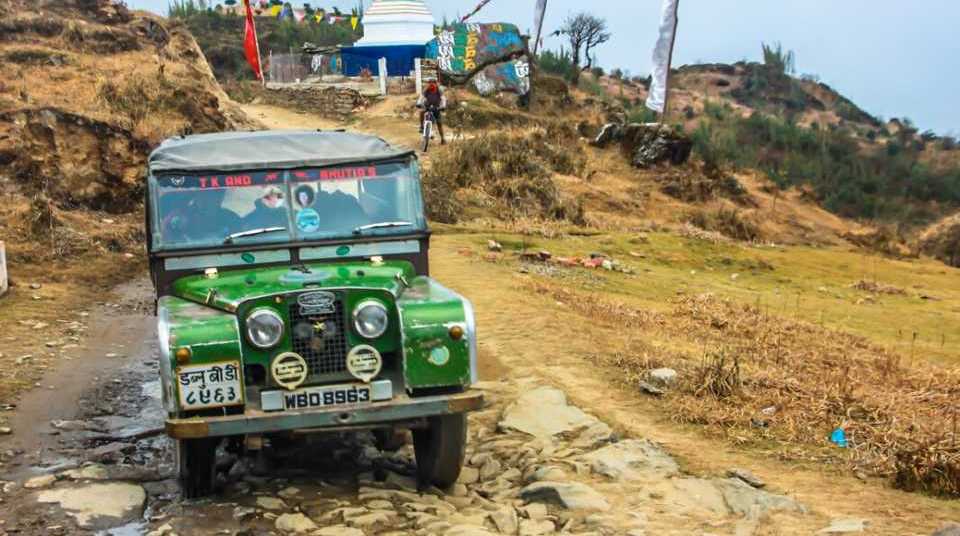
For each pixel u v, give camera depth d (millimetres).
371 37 43281
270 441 7781
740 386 9406
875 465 7469
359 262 7250
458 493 6895
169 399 6016
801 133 62812
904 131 83438
